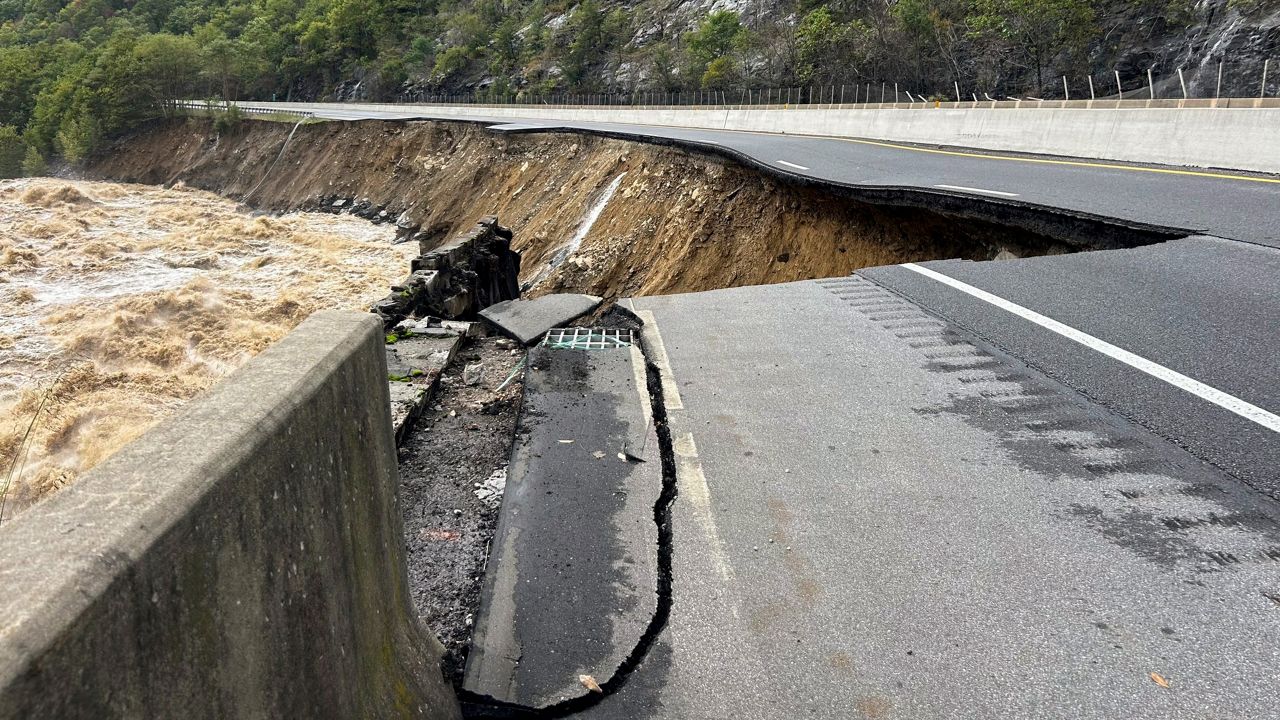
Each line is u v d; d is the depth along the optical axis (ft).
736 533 11.04
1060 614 9.25
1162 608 9.28
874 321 19.61
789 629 9.18
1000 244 34.19
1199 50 101.04
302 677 5.15
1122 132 47.19
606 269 65.26
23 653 2.80
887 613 9.38
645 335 19.49
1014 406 14.52
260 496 4.62
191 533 3.90
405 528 11.60
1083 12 108.68
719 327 19.79
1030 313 19.16
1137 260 23.44
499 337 21.04
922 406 14.74
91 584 3.23
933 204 35.68
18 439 45.98
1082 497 11.57
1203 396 14.20
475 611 9.64
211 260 93.35
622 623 9.36
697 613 9.50
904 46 133.08
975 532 10.87
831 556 10.46
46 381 54.95
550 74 225.76
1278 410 13.55
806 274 47.11
